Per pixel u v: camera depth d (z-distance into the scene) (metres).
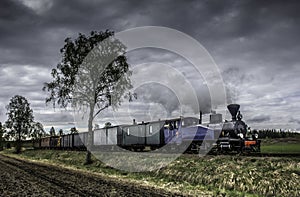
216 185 16.16
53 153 49.88
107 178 20.94
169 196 14.05
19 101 73.44
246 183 14.88
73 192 15.12
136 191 15.41
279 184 13.59
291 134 46.88
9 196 14.41
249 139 22.61
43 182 18.84
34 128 74.94
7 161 41.97
